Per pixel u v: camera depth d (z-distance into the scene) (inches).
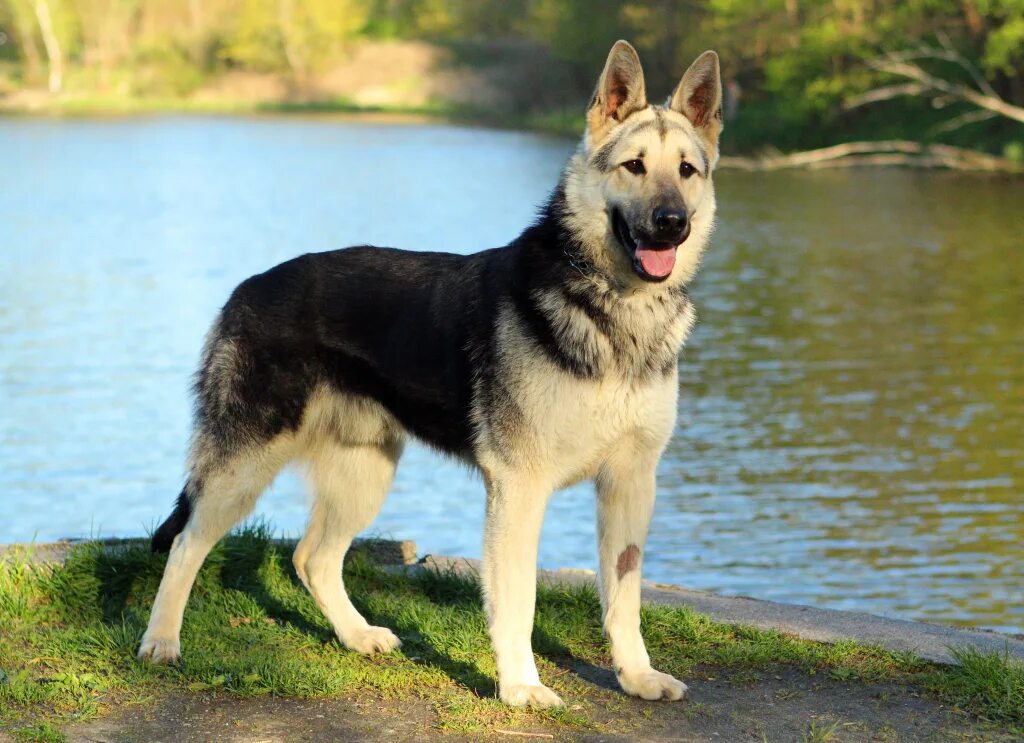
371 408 211.3
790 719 186.5
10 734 175.0
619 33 2378.2
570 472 191.0
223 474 208.5
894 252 992.9
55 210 1354.6
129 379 603.8
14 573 235.1
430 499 441.1
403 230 1159.6
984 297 800.9
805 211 1256.8
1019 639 224.4
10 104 3518.7
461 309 198.4
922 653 212.8
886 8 1726.1
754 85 2105.1
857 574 362.0
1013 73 1523.1
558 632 220.7
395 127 2763.3
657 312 189.0
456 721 182.2
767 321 737.6
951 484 445.4
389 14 3964.1
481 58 3592.5
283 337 209.0
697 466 471.2
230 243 1090.7
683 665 207.9
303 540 221.5
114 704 187.0
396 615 229.1
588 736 179.5
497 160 1936.5
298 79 3762.3
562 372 185.5
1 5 3941.9
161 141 2357.3
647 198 185.6
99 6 3821.4
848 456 479.8
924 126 1742.1
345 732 178.9
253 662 199.2
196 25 3934.5
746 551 383.2
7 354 656.4
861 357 644.7
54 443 497.0
